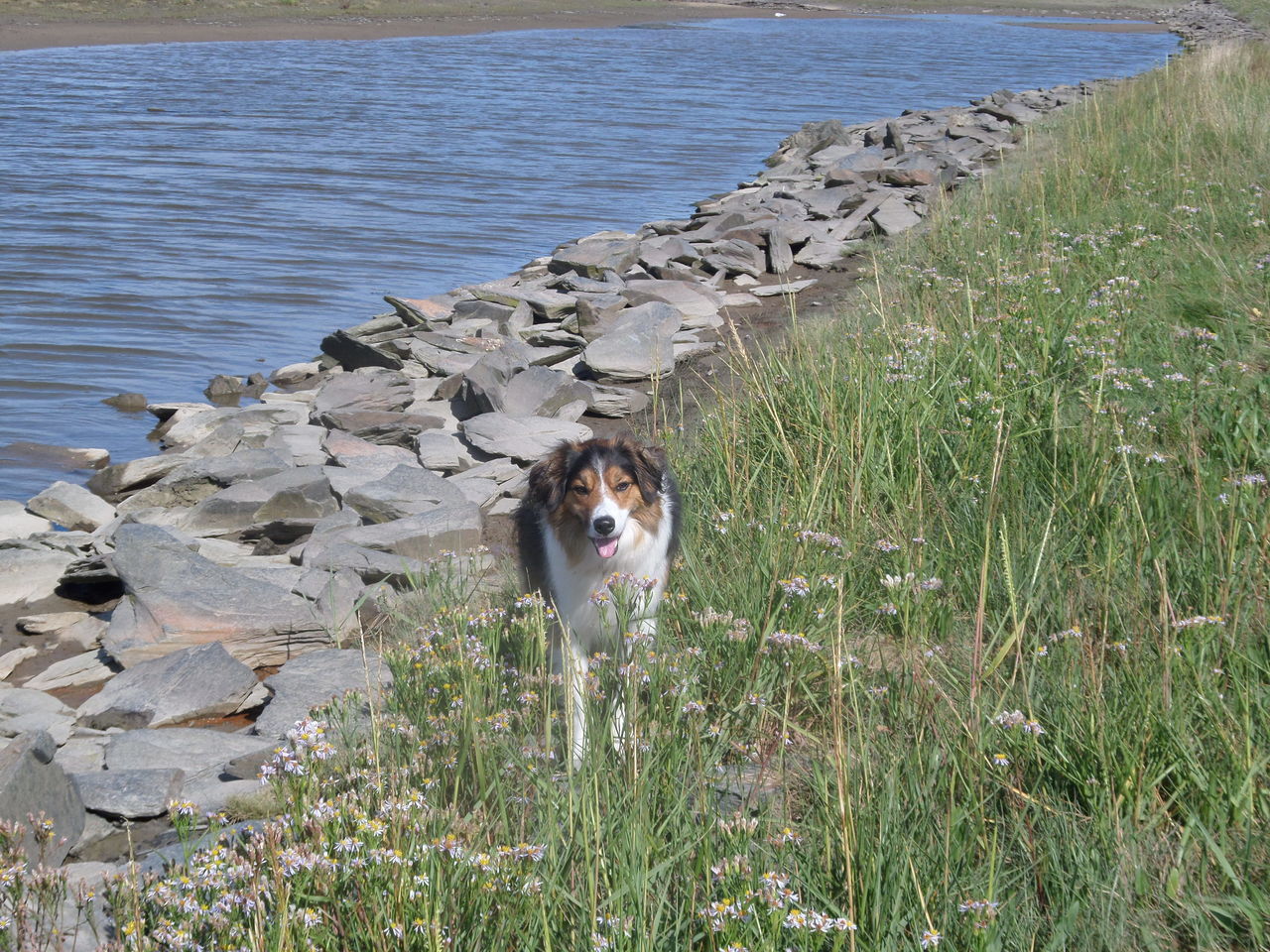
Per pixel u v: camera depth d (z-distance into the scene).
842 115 28.84
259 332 11.94
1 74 31.73
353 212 17.03
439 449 8.30
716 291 12.19
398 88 31.62
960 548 5.25
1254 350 6.88
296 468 7.80
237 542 7.16
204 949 2.77
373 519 7.30
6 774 3.94
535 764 3.76
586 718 3.86
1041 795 3.53
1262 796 3.37
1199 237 9.47
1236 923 3.05
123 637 5.76
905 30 68.31
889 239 13.80
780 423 6.23
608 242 13.90
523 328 11.27
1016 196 12.63
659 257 13.26
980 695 3.88
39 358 10.97
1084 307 7.75
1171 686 3.74
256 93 29.66
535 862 3.07
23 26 45.12
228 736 4.88
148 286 13.22
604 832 3.25
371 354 10.52
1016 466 5.77
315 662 5.41
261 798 4.22
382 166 20.56
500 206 17.77
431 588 5.54
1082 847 3.23
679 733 3.85
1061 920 2.98
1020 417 6.13
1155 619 4.32
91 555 6.85
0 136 22.03
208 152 21.27
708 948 2.91
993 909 2.86
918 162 18.36
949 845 3.10
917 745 3.66
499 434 8.45
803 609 4.66
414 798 3.14
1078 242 9.66
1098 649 4.15
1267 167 11.31
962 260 10.21
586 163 21.66
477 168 20.72
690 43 52.41
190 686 5.31
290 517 7.33
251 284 13.46
